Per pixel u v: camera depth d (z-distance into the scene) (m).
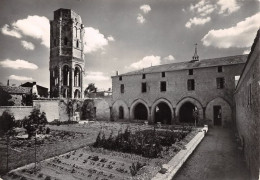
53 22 49.06
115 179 8.80
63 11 48.72
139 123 30.97
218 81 26.44
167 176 8.91
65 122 31.98
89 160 11.53
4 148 14.32
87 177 9.13
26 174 9.50
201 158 12.45
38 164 10.84
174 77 29.81
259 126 6.55
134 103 33.44
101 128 25.30
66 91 47.19
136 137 15.70
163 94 30.59
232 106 24.95
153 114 31.53
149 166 10.31
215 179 9.27
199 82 27.66
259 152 6.66
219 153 13.49
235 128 23.84
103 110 37.03
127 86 34.47
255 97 7.32
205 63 28.75
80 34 51.00
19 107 29.16
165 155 12.15
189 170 10.45
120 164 10.80
